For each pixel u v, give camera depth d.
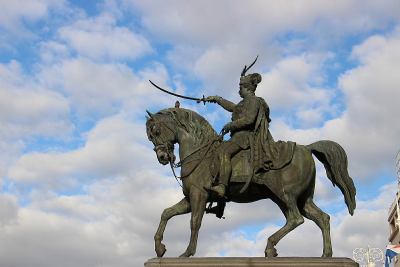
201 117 10.73
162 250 10.07
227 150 10.16
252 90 10.77
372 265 27.23
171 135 10.62
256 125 10.34
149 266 9.27
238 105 10.67
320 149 10.25
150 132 10.66
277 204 10.45
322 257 9.34
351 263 9.20
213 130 10.65
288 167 10.03
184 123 10.60
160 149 10.56
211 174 10.09
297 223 9.80
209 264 9.23
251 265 9.20
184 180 10.26
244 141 10.25
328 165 10.31
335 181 10.21
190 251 9.75
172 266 9.24
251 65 10.91
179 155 10.52
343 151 10.23
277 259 9.24
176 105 10.99
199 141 10.44
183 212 10.38
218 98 11.02
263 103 10.56
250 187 10.27
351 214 10.01
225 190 9.98
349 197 10.06
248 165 10.15
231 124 10.34
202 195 10.07
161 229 10.18
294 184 9.97
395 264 36.03
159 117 10.72
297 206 10.05
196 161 10.23
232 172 10.13
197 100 11.11
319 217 10.05
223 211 10.55
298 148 10.22
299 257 9.29
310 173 10.09
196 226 9.91
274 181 10.01
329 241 9.84
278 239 9.75
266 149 10.16
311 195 10.27
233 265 9.20
